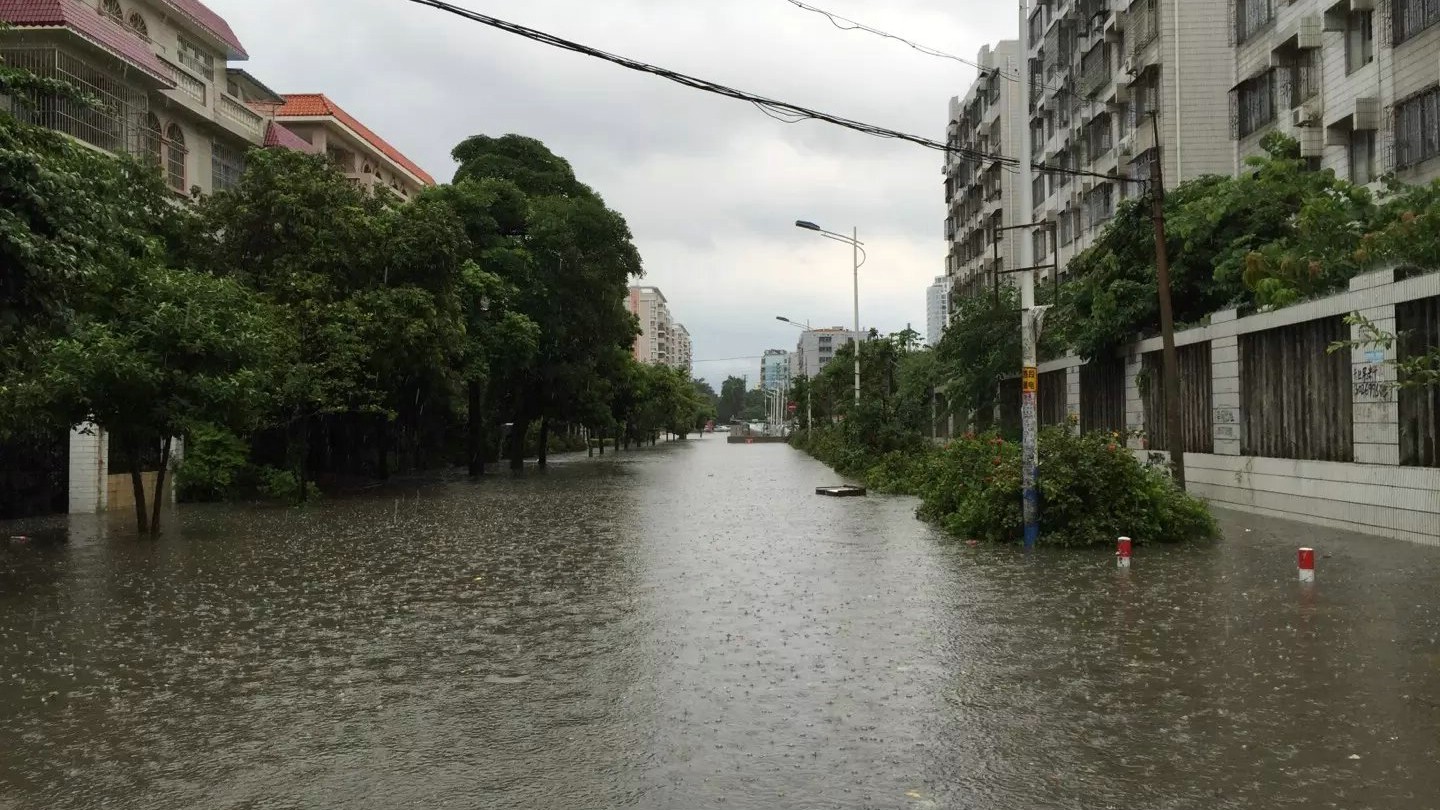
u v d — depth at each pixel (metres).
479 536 15.79
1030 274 13.98
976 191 61.69
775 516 18.84
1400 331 12.89
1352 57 22.41
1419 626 7.98
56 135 12.27
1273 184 20.08
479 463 35.84
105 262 14.19
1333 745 5.23
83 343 14.87
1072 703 6.04
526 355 33.50
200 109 29.22
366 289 25.28
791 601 9.55
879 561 12.31
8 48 22.55
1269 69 26.00
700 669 6.95
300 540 15.38
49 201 11.05
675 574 11.38
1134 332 21.80
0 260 10.72
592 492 26.53
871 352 44.88
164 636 8.27
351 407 24.19
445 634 8.23
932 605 9.27
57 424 15.23
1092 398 24.14
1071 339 24.31
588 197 38.09
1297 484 15.60
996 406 31.38
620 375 46.78
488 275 31.41
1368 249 14.16
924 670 6.86
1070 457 13.92
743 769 4.97
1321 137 23.42
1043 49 47.03
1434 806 4.42
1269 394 16.53
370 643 7.93
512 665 7.14
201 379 15.48
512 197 36.06
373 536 15.90
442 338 25.97
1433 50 19.77
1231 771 4.88
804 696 6.25
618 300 39.41
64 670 7.14
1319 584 10.01
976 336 29.84
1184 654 7.21
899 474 26.66
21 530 16.98
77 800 4.68
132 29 29.53
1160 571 11.15
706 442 104.06
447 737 5.52
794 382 95.00
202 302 15.83
